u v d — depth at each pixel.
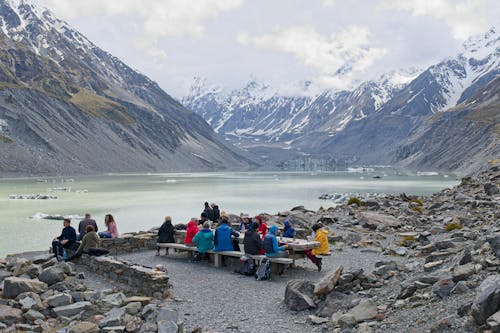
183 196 99.00
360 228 31.64
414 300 13.52
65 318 14.34
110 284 18.25
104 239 25.22
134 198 93.81
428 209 39.47
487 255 14.34
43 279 17.28
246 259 20.59
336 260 23.03
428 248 21.30
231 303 16.42
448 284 13.32
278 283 19.16
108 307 15.18
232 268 22.16
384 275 17.00
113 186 135.62
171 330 13.02
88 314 14.65
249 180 178.75
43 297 15.74
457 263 14.97
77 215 63.81
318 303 15.52
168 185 141.88
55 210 71.38
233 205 78.31
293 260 21.66
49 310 14.83
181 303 16.38
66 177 196.12
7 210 71.62
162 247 25.25
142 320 14.20
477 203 35.22
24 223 55.88
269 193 107.44
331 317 14.24
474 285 12.65
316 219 37.22
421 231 29.19
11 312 14.20
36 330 13.51
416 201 47.47
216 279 19.98
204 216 29.98
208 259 23.92
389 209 40.09
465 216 31.98
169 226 25.66
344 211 41.03
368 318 13.24
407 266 18.03
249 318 14.81
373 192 106.62
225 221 23.03
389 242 27.05
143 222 56.75
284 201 85.69
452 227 27.00
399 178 188.88
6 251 36.69
